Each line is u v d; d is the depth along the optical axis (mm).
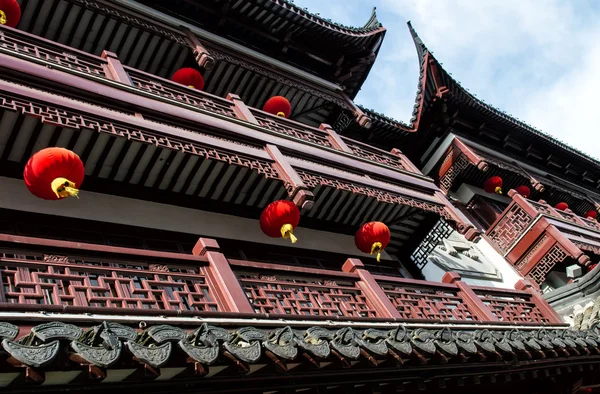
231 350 5402
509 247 17969
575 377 10898
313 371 6508
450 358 7855
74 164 7840
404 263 15586
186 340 5191
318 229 13531
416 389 8234
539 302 12117
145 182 10500
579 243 17375
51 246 6410
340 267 12992
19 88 8180
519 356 8969
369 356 6707
